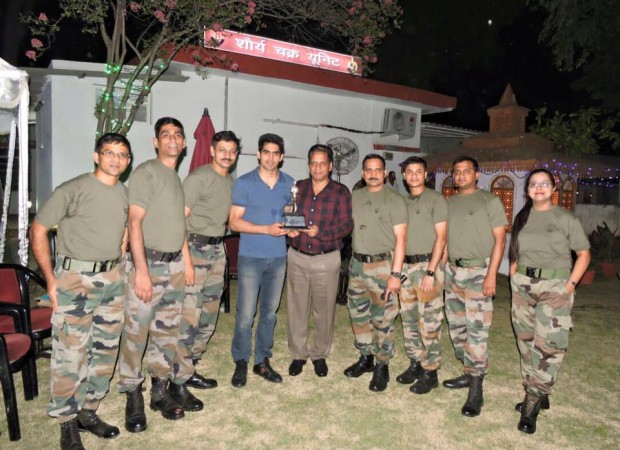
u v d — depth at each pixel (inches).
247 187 161.8
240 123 361.7
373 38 347.3
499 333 236.5
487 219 152.3
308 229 159.5
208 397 158.6
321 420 145.8
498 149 381.1
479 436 139.6
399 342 220.8
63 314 121.6
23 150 237.3
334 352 202.1
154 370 145.4
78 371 124.4
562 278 139.7
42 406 148.5
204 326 171.2
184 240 142.5
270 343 173.6
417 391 164.7
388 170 427.8
